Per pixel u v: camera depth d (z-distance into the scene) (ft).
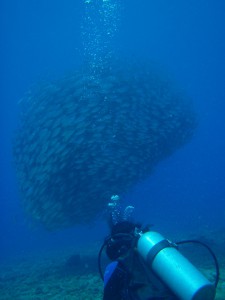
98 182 35.04
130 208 27.14
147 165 41.57
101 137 34.22
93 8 144.56
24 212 39.19
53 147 33.06
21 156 37.73
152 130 38.40
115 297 8.07
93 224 41.86
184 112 45.91
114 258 9.11
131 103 37.65
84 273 32.55
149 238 8.29
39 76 45.70
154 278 8.16
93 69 42.39
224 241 46.68
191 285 7.16
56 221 36.60
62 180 34.35
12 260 67.51
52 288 26.32
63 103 36.55
